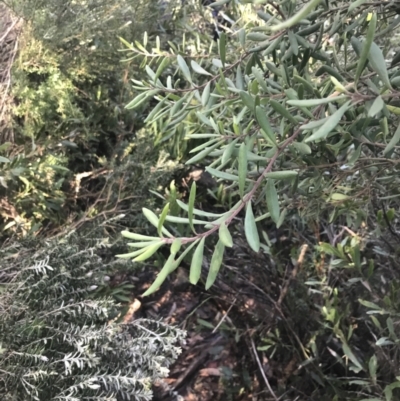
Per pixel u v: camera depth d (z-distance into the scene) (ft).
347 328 3.42
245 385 3.96
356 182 2.20
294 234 4.10
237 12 3.51
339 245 2.61
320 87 1.73
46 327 2.48
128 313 4.09
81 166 4.43
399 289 2.58
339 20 1.66
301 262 3.72
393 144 1.13
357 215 2.20
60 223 4.02
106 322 2.84
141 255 1.15
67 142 3.89
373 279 3.35
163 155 4.01
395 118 1.61
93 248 3.00
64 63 4.14
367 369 3.07
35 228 3.28
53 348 2.54
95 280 3.10
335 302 3.12
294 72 1.68
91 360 2.37
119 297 3.63
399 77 1.19
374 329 3.46
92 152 4.48
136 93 4.24
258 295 4.16
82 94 4.50
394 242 3.02
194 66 1.97
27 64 3.93
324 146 1.65
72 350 2.57
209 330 4.47
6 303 2.63
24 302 2.63
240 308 4.15
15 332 2.43
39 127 3.97
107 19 4.00
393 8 1.69
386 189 2.02
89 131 4.26
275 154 1.30
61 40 3.93
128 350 2.60
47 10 3.88
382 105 1.00
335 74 1.49
